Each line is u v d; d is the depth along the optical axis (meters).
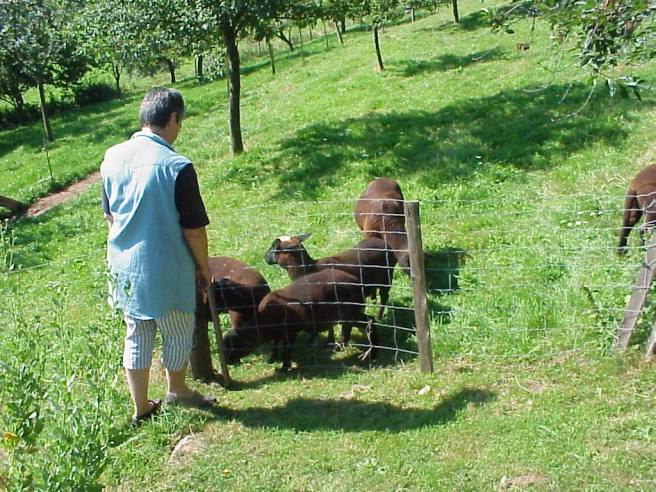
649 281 5.86
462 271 8.37
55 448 3.56
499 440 5.11
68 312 8.48
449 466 4.88
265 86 25.11
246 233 10.95
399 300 8.02
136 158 5.26
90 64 33.97
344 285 6.77
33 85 31.92
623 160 11.23
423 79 19.77
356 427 5.54
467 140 13.47
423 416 5.57
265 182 13.78
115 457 4.68
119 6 14.44
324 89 21.02
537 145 12.56
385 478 4.84
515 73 18.12
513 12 4.59
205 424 5.76
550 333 6.56
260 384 6.54
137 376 5.54
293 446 5.34
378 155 13.89
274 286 8.68
